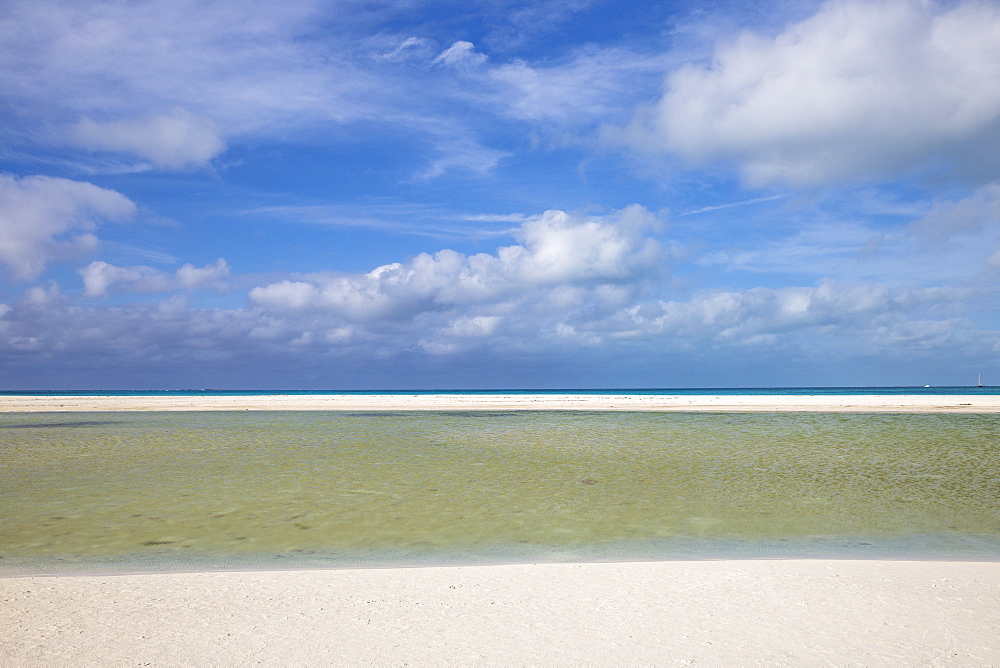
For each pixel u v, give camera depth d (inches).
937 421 1592.0
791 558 453.4
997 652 261.9
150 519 585.9
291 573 398.3
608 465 909.8
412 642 275.9
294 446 1163.9
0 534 531.8
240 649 268.2
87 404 2733.8
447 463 935.7
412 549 484.4
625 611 317.4
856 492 706.2
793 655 259.6
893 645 270.1
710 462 932.6
